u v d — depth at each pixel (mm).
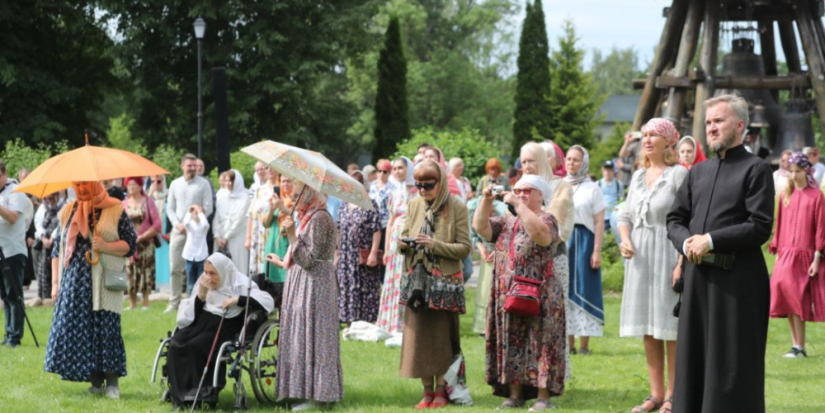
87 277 10289
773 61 26875
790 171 13016
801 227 12914
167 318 16578
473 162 30672
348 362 12438
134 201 17812
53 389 10891
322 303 9859
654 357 9609
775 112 26078
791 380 11336
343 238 14922
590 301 12820
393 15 49906
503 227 9594
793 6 25156
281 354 9867
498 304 9547
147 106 46594
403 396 10453
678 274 9078
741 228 7172
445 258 9688
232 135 45438
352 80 70688
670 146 9469
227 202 17500
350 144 62531
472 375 11648
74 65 46562
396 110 49656
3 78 41062
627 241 9570
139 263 17984
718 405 7188
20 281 13812
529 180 9406
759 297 7277
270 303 10117
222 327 9977
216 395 9664
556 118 61219
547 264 9375
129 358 12828
